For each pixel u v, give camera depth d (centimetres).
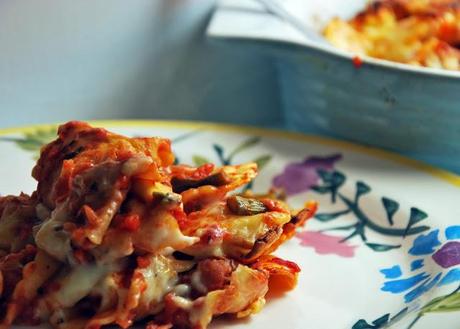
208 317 36
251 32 49
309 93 51
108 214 35
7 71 49
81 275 36
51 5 49
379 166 47
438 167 49
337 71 48
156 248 36
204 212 39
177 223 36
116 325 36
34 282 36
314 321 37
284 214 39
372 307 38
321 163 47
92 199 35
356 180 46
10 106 50
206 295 36
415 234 42
